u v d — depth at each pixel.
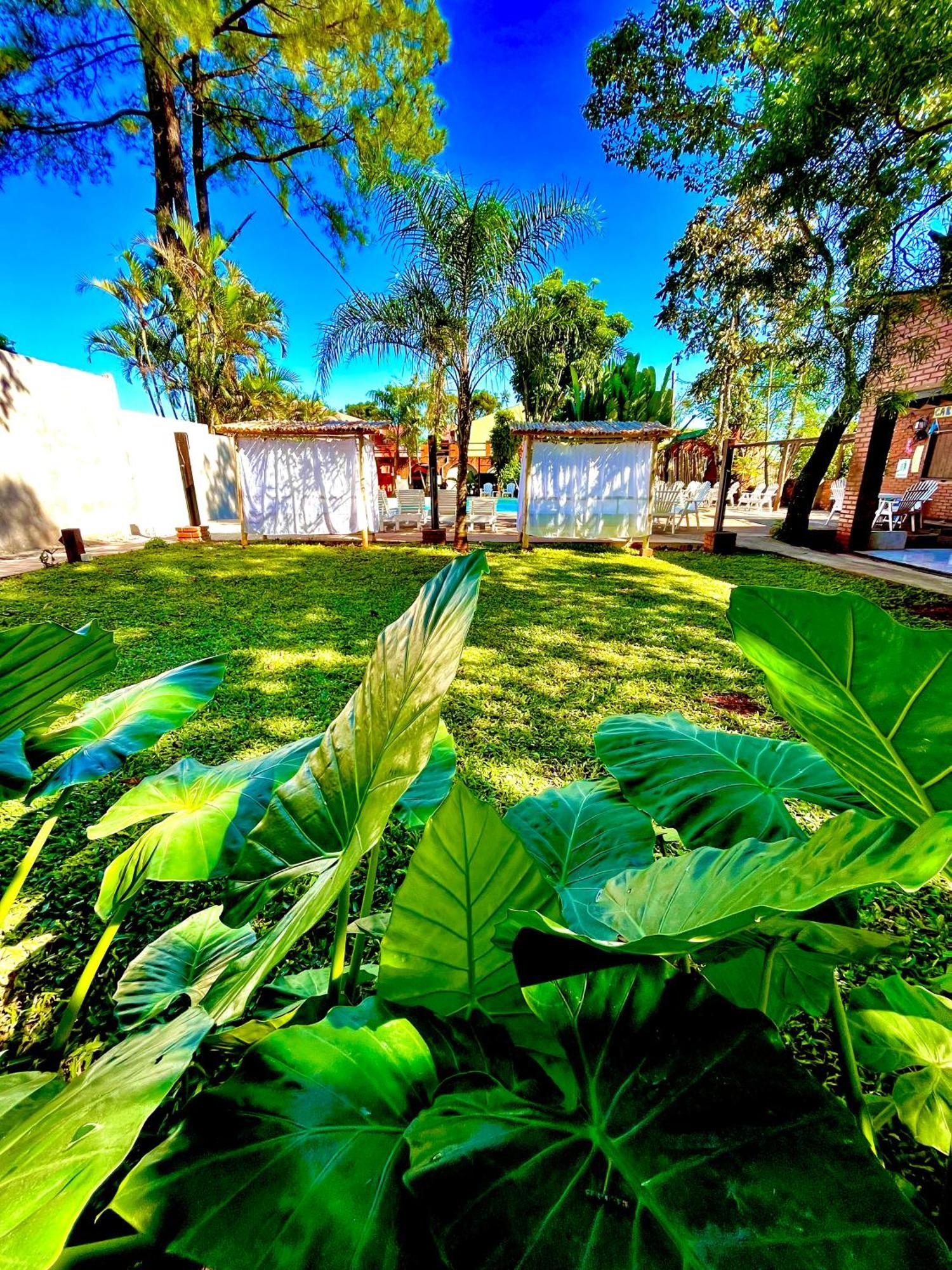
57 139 10.52
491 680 3.16
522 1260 0.38
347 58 11.37
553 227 5.89
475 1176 0.42
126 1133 0.41
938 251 4.20
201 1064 0.82
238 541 8.94
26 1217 0.36
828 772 1.00
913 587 5.56
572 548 8.35
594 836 1.01
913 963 1.36
